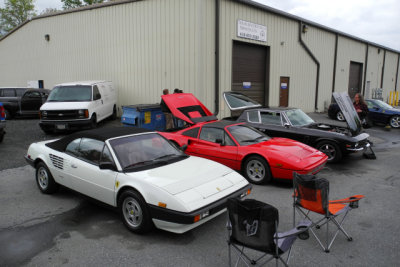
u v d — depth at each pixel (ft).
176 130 26.96
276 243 8.96
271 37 51.78
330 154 25.41
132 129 17.31
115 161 14.37
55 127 35.83
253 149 20.26
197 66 40.47
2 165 24.81
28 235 13.39
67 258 11.56
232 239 9.83
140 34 45.50
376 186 19.90
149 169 14.35
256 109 28.71
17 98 50.37
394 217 14.97
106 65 50.98
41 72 63.36
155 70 44.68
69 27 55.57
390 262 11.05
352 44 79.97
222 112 44.06
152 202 12.51
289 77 58.08
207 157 22.20
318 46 65.62
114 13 48.16
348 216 15.14
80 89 39.29
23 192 18.94
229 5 43.04
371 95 95.86
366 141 26.63
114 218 15.17
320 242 11.81
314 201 11.56
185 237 13.15
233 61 46.39
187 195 12.54
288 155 19.40
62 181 17.17
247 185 14.84
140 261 11.28
